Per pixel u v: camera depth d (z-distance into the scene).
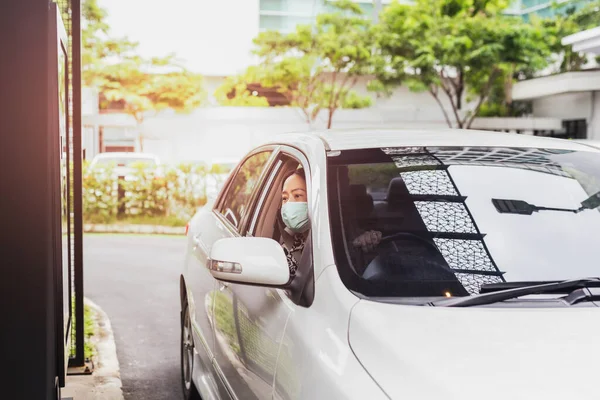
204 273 4.77
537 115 43.81
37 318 3.54
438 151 3.63
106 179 17.48
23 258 3.53
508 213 3.27
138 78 37.59
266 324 3.23
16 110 3.52
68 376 6.18
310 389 2.59
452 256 3.06
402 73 35.34
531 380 2.30
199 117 39.50
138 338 7.58
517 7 47.12
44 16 3.54
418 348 2.48
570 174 3.54
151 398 5.81
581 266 3.09
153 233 17.33
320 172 3.43
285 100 42.81
